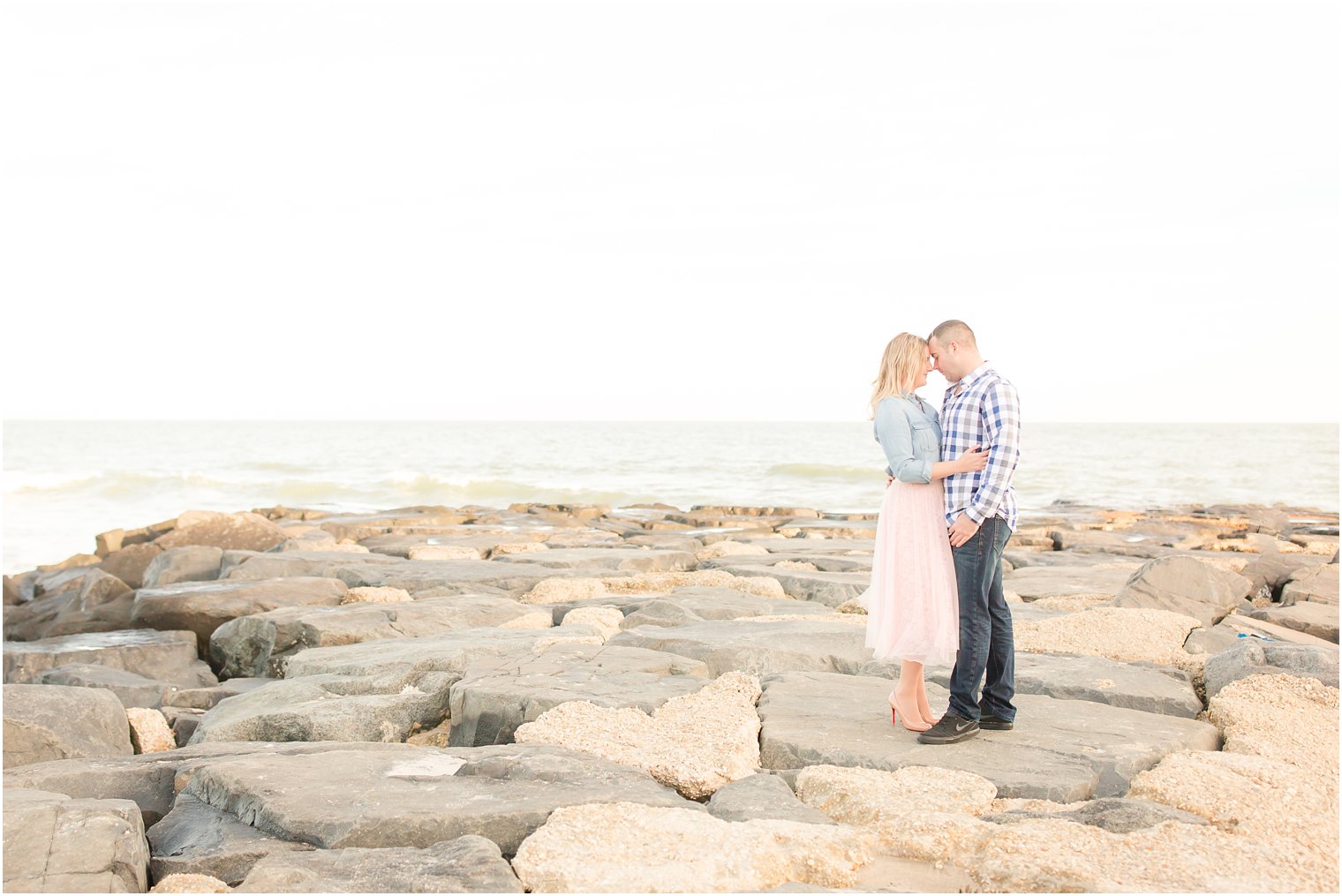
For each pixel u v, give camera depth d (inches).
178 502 1135.6
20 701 221.3
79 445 2952.8
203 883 134.3
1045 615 332.2
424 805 153.9
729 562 491.2
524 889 128.4
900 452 188.7
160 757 194.4
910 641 188.4
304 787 164.2
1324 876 126.6
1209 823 148.4
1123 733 195.0
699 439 3489.2
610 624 331.3
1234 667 237.5
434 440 3405.5
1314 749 184.1
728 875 129.5
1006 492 181.0
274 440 3353.8
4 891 127.5
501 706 222.7
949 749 184.7
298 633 328.2
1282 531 759.1
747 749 190.7
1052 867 126.7
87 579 468.8
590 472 1651.1
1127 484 1425.9
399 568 458.0
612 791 161.9
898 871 136.9
